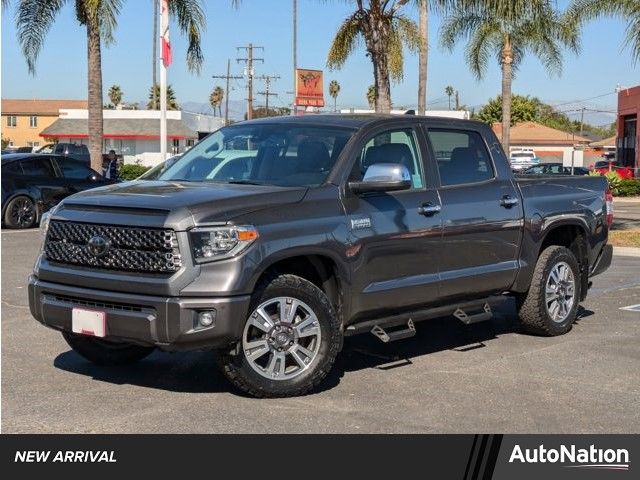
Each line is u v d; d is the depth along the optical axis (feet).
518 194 25.57
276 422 18.02
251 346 18.99
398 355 24.34
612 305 32.86
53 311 19.51
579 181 28.58
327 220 20.01
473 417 18.67
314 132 22.24
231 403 19.20
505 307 32.01
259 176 21.53
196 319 18.02
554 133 262.06
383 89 70.64
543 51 102.22
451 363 23.47
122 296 18.39
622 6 67.26
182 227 18.04
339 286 20.47
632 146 183.11
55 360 22.84
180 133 221.05
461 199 23.61
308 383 19.69
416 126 23.40
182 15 82.94
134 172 139.85
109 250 18.76
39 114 320.29
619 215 87.25
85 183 63.00
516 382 21.59
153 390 20.16
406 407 19.27
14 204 59.41
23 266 40.34
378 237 21.07
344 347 25.17
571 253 27.50
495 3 62.44
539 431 17.90
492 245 24.47
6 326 26.96
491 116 306.96
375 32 69.87
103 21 78.74
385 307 21.57
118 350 22.16
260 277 19.03
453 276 23.25
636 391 20.93
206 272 18.06
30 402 19.11
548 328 26.73
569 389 21.02
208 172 22.41
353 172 21.16
